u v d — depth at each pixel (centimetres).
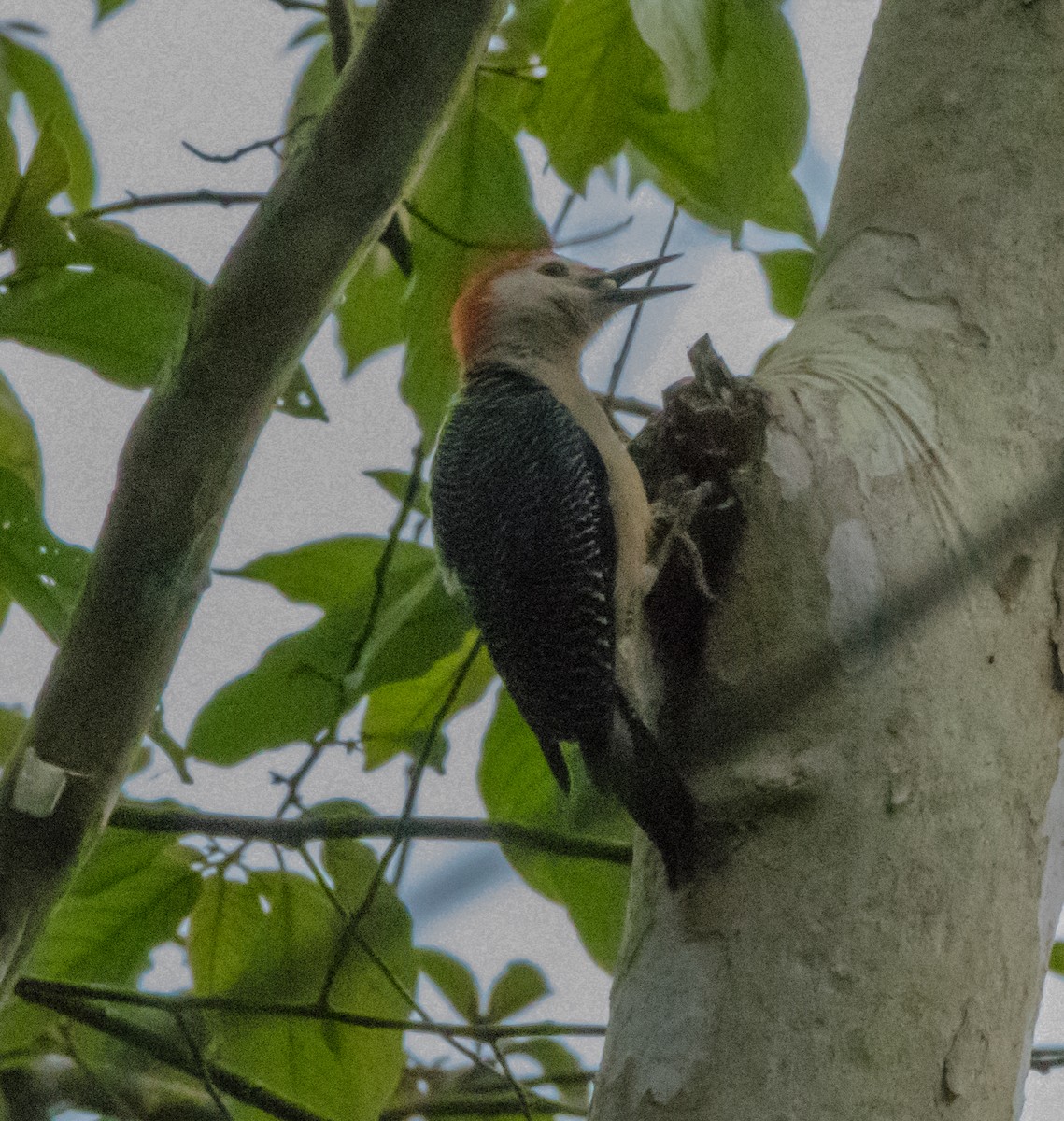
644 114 922
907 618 704
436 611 923
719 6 865
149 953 979
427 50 652
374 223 672
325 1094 978
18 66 1061
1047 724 710
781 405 766
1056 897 696
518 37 1033
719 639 732
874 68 948
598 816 1004
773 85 908
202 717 949
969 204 864
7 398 873
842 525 732
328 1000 936
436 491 1009
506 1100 1038
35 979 922
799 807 675
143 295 861
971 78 907
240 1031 978
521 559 945
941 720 686
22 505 844
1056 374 805
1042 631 719
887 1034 628
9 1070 1011
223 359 664
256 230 665
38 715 712
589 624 921
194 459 671
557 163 936
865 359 802
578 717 886
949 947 650
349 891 988
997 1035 647
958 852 667
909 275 847
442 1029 926
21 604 848
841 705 691
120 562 682
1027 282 834
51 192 838
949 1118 622
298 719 953
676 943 670
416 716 1010
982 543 727
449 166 999
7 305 851
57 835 716
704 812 693
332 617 959
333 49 910
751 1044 630
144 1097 1027
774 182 921
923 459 752
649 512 889
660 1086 634
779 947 648
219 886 987
